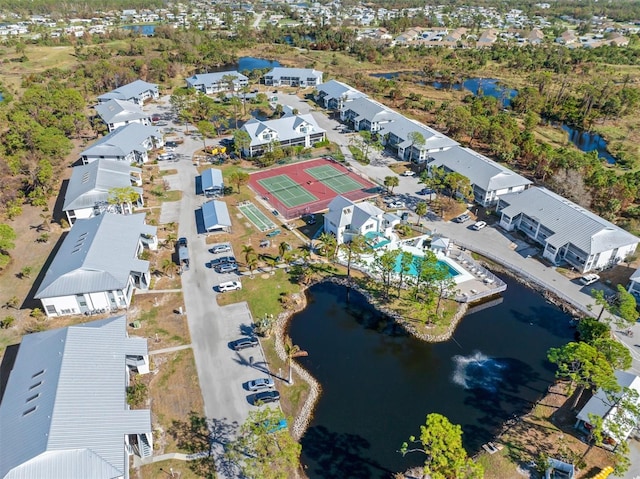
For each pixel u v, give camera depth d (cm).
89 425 5066
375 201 10969
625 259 8912
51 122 13762
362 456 5541
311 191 11494
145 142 13100
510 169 12488
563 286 8350
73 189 10262
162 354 6769
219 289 8100
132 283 8050
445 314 7819
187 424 5744
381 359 6988
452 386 6525
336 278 8588
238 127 15112
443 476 4638
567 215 9225
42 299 7200
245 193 11344
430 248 9231
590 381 5988
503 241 9662
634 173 11425
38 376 5628
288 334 7375
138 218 9162
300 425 5856
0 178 10869
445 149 12775
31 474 4584
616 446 5359
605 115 16488
